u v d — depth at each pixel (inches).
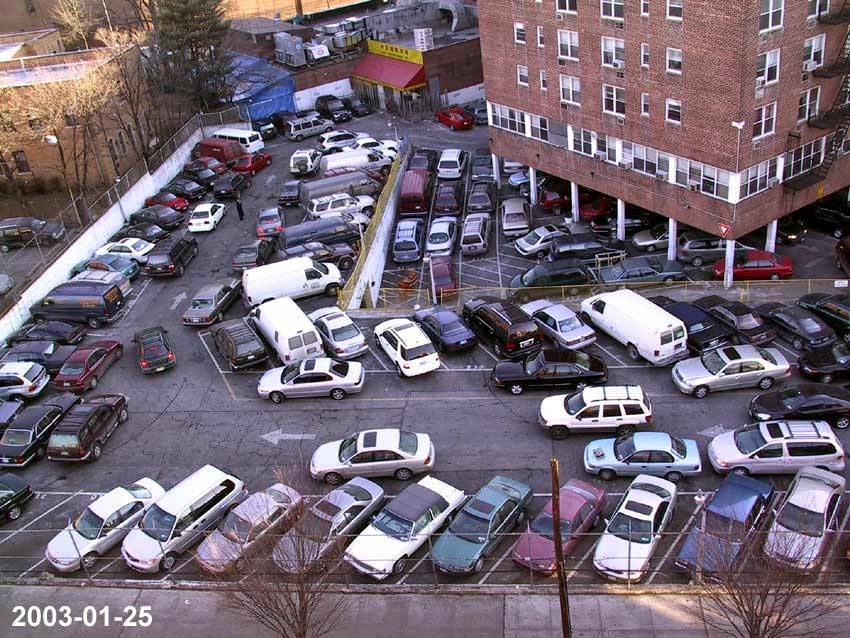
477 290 1587.1
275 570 828.6
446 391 1255.5
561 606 749.9
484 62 1935.3
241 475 1114.7
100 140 2108.8
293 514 895.1
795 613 762.2
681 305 1314.0
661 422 1142.3
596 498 958.4
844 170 1599.4
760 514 911.0
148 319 1540.4
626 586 879.7
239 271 1657.2
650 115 1555.1
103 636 885.8
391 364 1333.7
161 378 1353.3
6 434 1170.0
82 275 1594.5
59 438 1144.8
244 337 1343.5
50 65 2160.4
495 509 942.4
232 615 896.3
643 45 1502.2
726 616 760.3
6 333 1488.7
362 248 1616.6
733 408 1157.1
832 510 906.7
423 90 2568.9
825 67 1433.3
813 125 1469.0
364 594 905.5
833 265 1578.5
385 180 2070.6
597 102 1667.1
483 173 2105.1
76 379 1305.4
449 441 1146.0
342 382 1243.2
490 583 909.8
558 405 1137.4
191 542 991.0
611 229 1786.4
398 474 1072.2
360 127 2549.2
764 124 1414.9
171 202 2009.1
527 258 1738.4
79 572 975.6
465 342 1325.0
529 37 1768.0
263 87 2588.6
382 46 2664.9
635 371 1261.1
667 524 952.3
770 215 1519.4
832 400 1079.0
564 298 1503.4
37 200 2112.5
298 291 1531.7
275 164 2292.1
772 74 1378.0
